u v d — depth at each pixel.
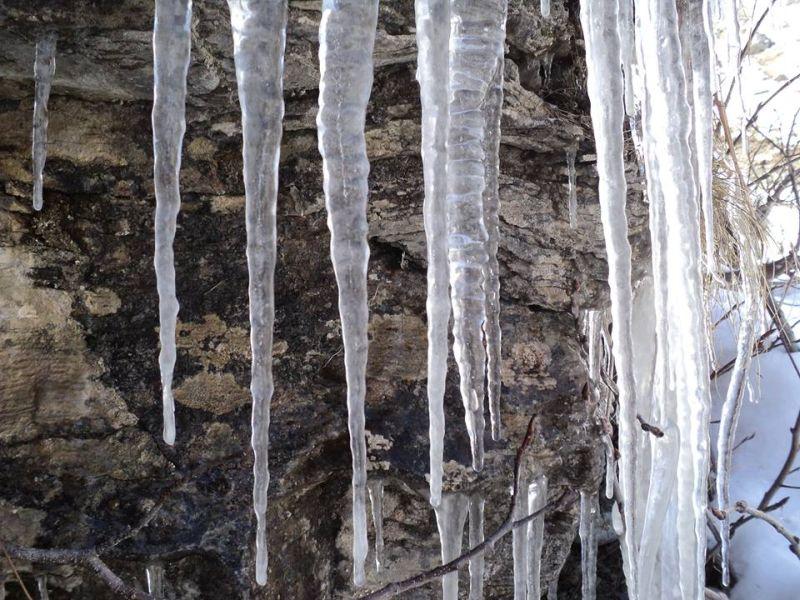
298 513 2.03
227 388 1.90
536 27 1.95
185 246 1.88
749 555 3.34
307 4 1.54
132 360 1.83
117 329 1.82
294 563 2.01
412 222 1.99
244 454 1.87
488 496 2.14
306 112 1.83
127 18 1.45
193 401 1.86
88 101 1.75
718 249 2.78
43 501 1.75
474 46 1.32
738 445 3.65
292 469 1.93
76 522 1.76
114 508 1.79
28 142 1.70
